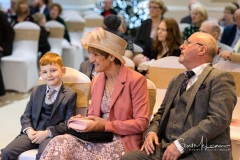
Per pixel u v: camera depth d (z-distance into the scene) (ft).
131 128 9.20
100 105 9.62
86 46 9.57
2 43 21.63
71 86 10.62
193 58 8.96
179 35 14.93
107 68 9.52
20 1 23.79
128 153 8.76
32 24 22.21
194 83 8.84
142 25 18.89
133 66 12.26
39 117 10.22
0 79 20.65
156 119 9.44
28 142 9.87
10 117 17.28
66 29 27.37
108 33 9.38
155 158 8.71
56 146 8.89
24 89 21.58
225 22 23.93
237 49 14.20
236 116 11.33
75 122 9.17
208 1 31.68
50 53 10.33
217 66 11.35
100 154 9.07
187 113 8.65
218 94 8.43
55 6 27.35
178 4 32.58
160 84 12.37
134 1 31.19
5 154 9.59
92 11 32.81
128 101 9.39
